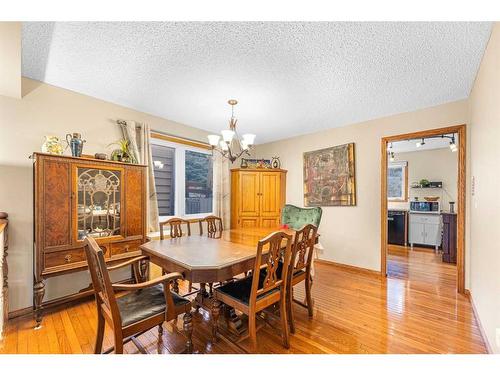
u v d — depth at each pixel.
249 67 2.02
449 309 2.24
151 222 3.06
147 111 3.09
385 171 3.27
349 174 3.59
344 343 1.71
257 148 5.00
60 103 2.39
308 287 2.09
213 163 4.13
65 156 2.00
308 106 2.91
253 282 1.49
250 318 1.51
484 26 1.50
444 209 5.07
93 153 2.62
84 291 2.33
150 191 3.06
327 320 2.04
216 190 4.10
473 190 2.31
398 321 2.02
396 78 2.21
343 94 2.56
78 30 1.55
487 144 1.73
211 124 3.65
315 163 4.03
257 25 1.51
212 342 1.70
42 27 1.52
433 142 4.64
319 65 1.98
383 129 3.29
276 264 1.62
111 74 2.15
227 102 2.79
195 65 2.00
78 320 1.99
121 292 2.54
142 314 1.35
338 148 3.72
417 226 5.07
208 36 1.63
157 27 1.53
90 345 1.65
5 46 1.44
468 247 2.58
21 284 2.09
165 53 1.83
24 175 2.14
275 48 1.75
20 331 1.82
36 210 1.86
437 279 3.11
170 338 1.75
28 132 2.18
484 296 1.78
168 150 3.63
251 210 4.20
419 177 5.38
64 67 2.03
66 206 2.00
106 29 1.55
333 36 1.61
